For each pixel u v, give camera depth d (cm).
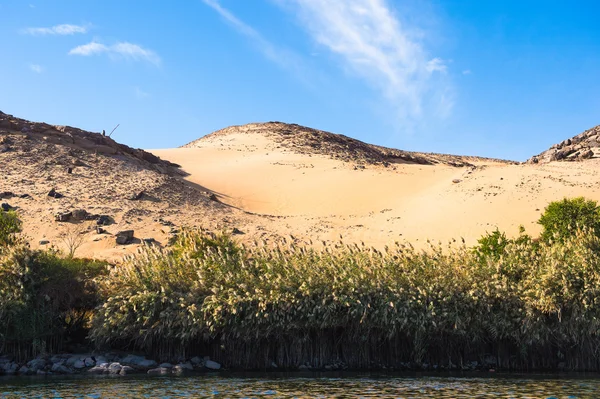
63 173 6300
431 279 2403
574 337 2295
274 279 2362
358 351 2428
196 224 5500
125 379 2080
